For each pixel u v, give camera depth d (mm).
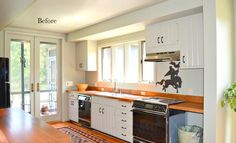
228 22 2789
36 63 5344
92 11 3613
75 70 6000
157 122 3193
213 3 2576
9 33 4887
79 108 5293
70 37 5605
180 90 3668
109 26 4219
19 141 1536
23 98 5148
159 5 3232
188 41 3123
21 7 2986
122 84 4945
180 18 3232
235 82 2879
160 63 4051
